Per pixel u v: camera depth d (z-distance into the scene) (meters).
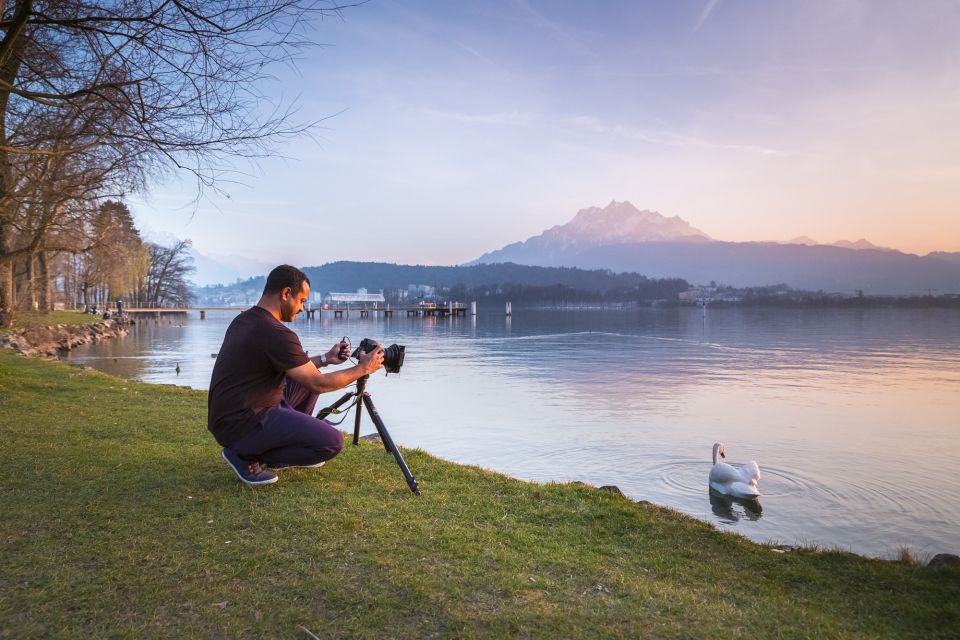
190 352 41.03
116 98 6.57
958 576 4.51
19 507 4.62
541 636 3.06
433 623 3.15
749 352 48.81
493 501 5.46
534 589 3.62
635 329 91.81
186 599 3.31
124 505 4.75
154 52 5.99
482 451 13.68
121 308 82.69
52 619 3.06
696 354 46.25
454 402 21.70
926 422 18.91
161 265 112.50
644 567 4.23
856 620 3.62
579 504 5.64
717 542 4.93
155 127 6.23
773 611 3.60
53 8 6.67
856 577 4.40
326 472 5.96
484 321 129.38
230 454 5.27
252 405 4.96
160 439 7.36
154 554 3.86
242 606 3.25
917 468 12.77
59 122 8.15
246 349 4.84
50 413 9.04
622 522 5.19
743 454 13.94
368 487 5.53
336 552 3.98
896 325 107.50
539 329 92.12
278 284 4.95
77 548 3.92
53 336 42.12
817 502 10.21
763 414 20.03
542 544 4.45
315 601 3.33
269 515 4.59
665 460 12.96
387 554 3.99
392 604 3.31
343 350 5.38
